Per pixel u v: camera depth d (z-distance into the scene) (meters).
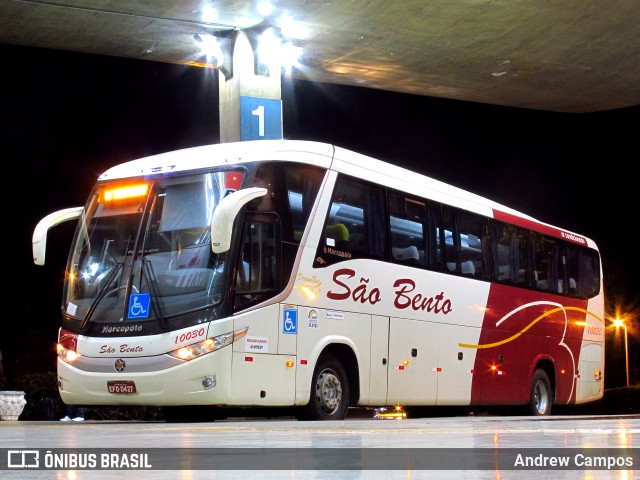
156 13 18.94
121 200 11.95
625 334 48.38
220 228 10.45
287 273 11.42
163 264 11.18
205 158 11.71
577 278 19.19
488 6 18.83
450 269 14.89
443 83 24.61
